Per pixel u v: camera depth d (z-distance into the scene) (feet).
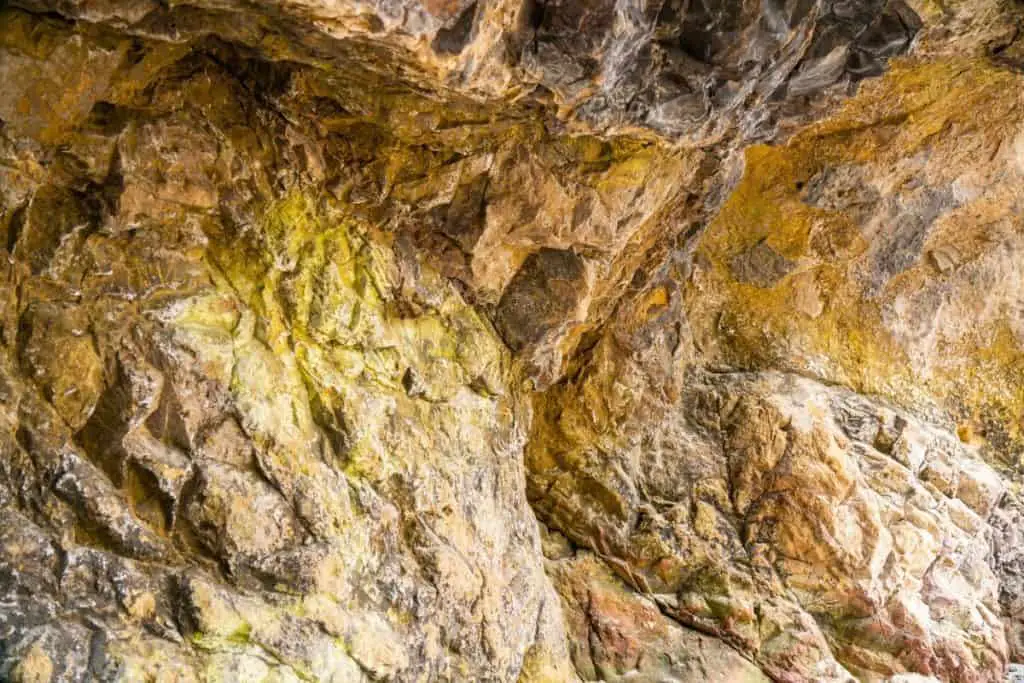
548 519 15.42
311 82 9.16
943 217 17.10
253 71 9.10
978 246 18.39
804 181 15.96
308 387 9.64
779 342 17.60
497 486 12.36
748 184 16.31
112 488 8.08
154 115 8.52
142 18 7.56
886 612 15.52
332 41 7.97
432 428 11.14
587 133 10.16
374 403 10.19
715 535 15.42
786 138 12.76
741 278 17.38
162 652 7.96
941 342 18.93
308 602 8.97
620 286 14.24
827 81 11.52
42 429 7.74
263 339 9.30
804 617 14.99
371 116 9.52
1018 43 12.71
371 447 9.97
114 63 7.93
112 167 8.18
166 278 8.70
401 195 10.39
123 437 8.14
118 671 7.63
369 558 9.77
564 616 14.48
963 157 15.92
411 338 11.00
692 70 9.81
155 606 8.07
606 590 14.93
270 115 9.27
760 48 9.91
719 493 15.72
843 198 16.12
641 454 15.90
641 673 14.21
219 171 9.02
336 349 9.91
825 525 15.35
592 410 15.14
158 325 8.51
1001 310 19.12
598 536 15.21
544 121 10.10
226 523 8.57
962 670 15.60
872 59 11.37
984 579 17.44
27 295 7.82
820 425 16.07
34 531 7.55
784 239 16.87
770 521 15.56
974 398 19.45
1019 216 17.98
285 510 9.01
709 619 14.88
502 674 11.51
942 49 13.04
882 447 17.31
